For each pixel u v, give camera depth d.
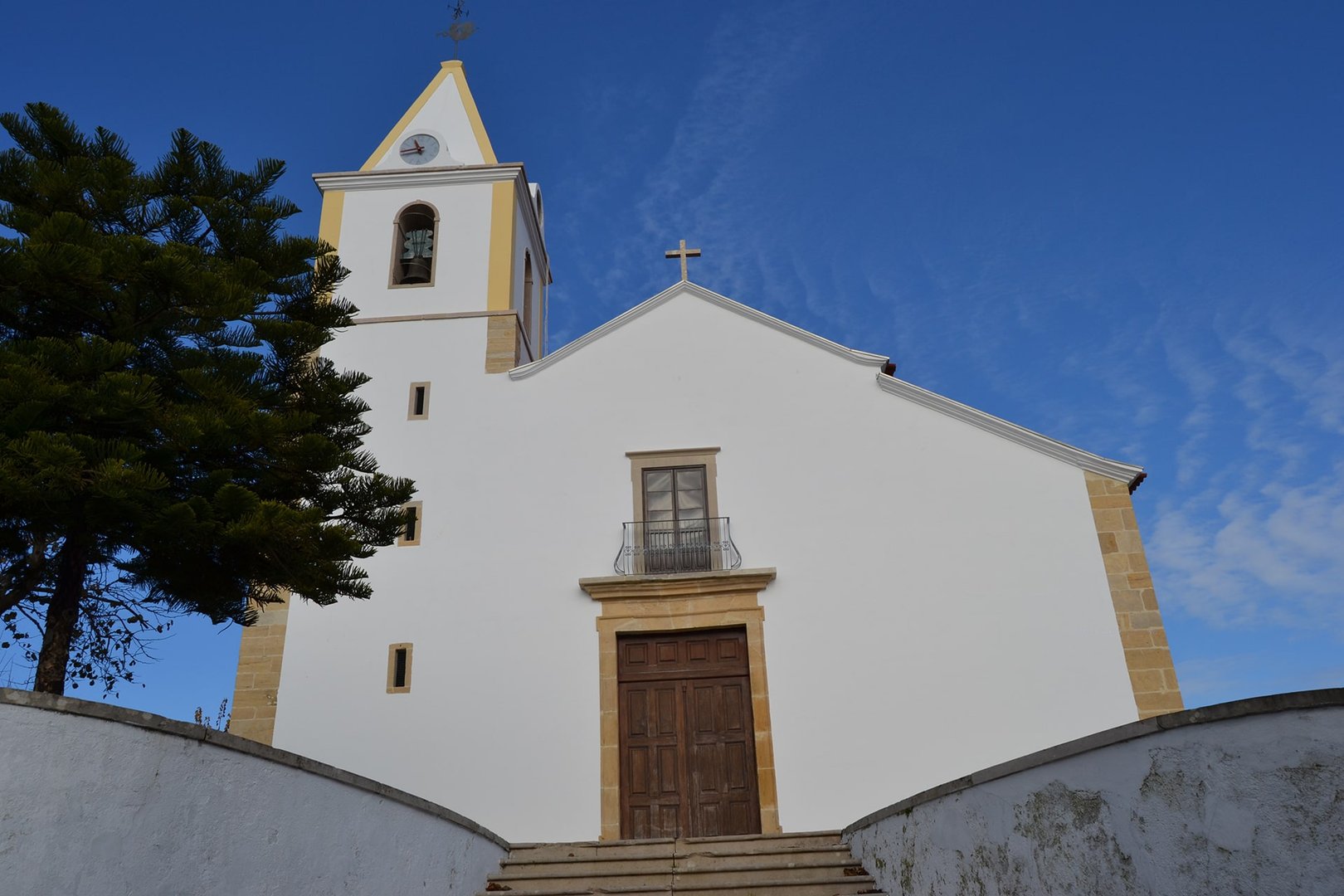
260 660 13.30
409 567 13.77
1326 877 3.90
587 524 13.86
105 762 4.91
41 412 7.65
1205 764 4.54
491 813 12.37
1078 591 12.80
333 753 12.75
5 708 4.58
